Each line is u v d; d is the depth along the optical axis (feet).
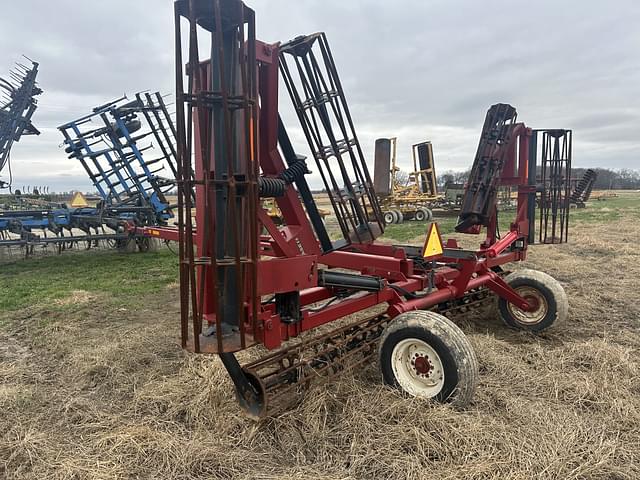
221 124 9.18
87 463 9.44
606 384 12.22
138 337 17.12
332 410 11.27
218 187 9.41
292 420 10.66
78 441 10.41
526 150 20.20
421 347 11.60
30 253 40.11
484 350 14.83
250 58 9.08
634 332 17.75
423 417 10.48
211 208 8.69
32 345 17.10
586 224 60.75
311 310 12.03
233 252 9.58
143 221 41.19
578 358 14.34
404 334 11.73
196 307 8.94
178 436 10.41
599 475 8.86
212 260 8.80
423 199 78.28
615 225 59.00
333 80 14.30
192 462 9.41
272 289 10.39
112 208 38.93
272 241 13.21
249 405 10.88
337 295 14.66
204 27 9.30
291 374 11.51
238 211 9.36
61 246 41.14
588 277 27.84
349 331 13.79
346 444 10.03
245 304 10.05
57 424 11.26
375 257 14.20
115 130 39.65
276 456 9.77
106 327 19.15
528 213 20.63
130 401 12.37
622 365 13.48
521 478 8.63
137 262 35.94
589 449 9.53
